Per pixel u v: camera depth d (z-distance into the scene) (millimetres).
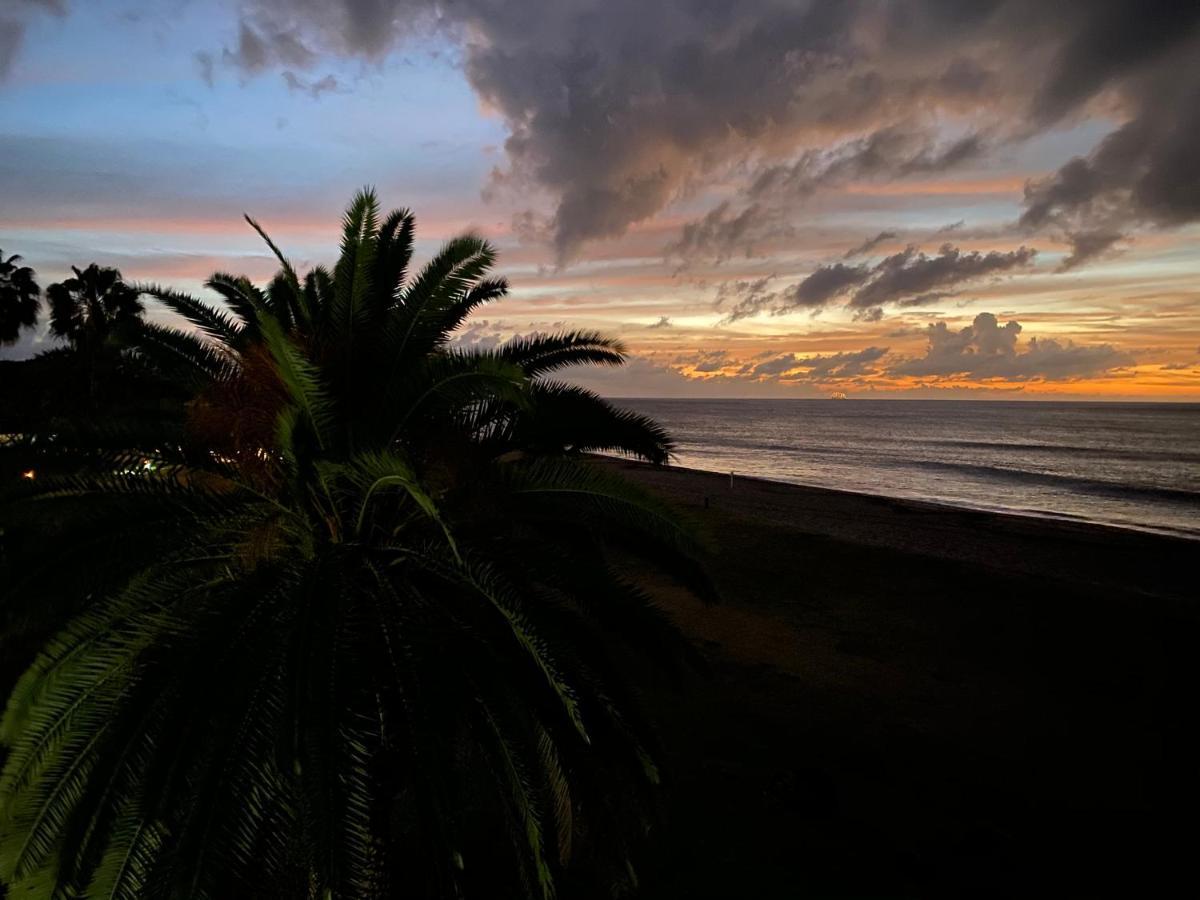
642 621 4934
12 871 3541
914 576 17234
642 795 4934
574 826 6191
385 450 3725
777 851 6148
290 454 3826
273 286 5863
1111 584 18656
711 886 5641
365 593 4305
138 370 5633
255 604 3924
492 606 4516
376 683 4066
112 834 3490
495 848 5902
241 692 3580
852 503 33688
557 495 4875
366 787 3615
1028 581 17109
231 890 3650
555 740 4410
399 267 5516
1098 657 12141
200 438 4449
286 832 3922
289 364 3764
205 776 3387
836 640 12484
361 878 3387
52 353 14828
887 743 8508
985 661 11812
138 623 4012
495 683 4207
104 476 4227
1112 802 7340
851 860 6051
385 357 4707
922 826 6699
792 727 8781
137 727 3508
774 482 42844
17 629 4219
